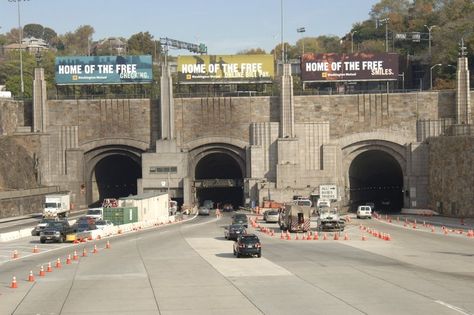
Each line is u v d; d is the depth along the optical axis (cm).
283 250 7531
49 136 15050
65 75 15188
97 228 9738
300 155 14825
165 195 13050
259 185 14638
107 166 16250
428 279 5378
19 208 13100
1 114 14612
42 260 6900
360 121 14812
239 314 4119
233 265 6312
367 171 16762
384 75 14888
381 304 4362
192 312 4209
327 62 14962
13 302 4622
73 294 4888
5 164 13625
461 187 12925
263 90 17688
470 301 4447
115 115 15100
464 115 14375
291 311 4181
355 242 8388
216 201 18162
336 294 4744
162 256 7088
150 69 15175
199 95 15425
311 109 14888
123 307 4394
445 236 9075
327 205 13012
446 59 18888
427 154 14412
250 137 14988
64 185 14962
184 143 15075
